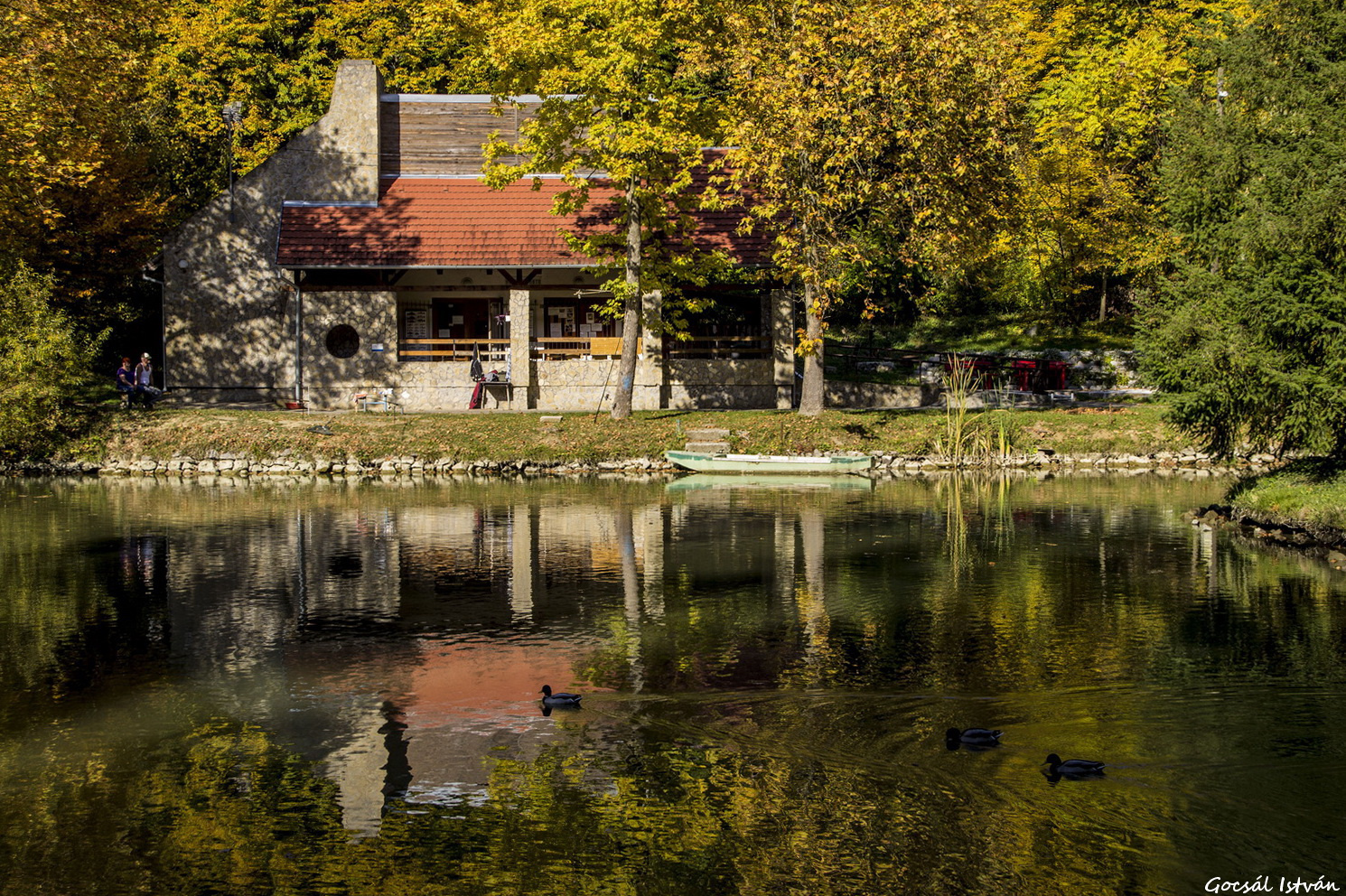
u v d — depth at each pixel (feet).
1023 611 56.34
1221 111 88.69
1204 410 76.59
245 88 168.76
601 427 122.93
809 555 71.05
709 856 30.91
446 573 66.49
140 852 31.73
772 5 111.75
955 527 81.82
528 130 117.80
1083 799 33.35
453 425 123.54
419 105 143.84
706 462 115.96
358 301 136.77
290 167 139.85
